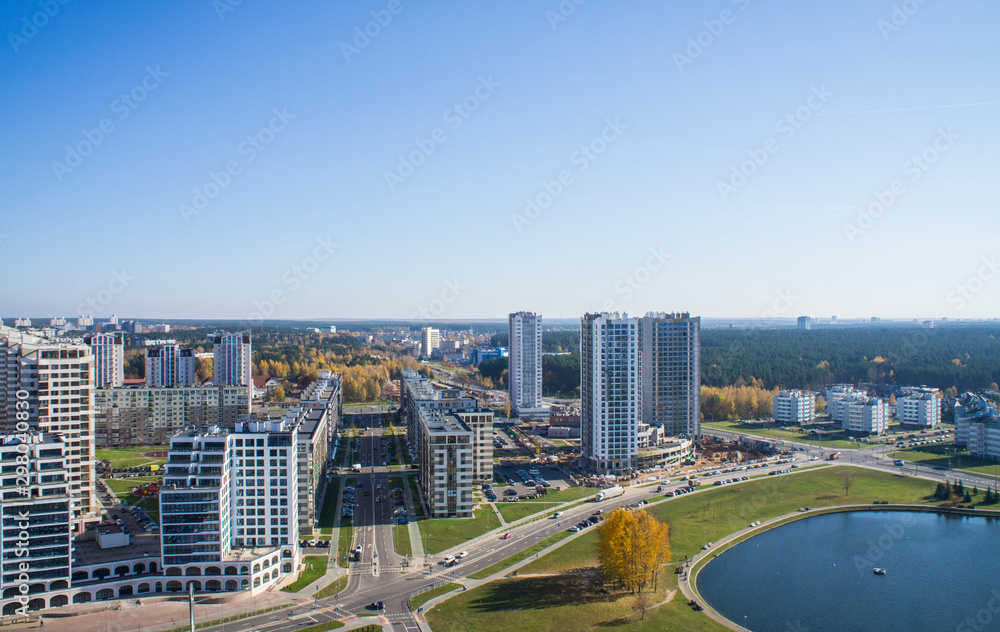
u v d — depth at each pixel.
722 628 176.75
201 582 194.00
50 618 177.88
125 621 176.38
